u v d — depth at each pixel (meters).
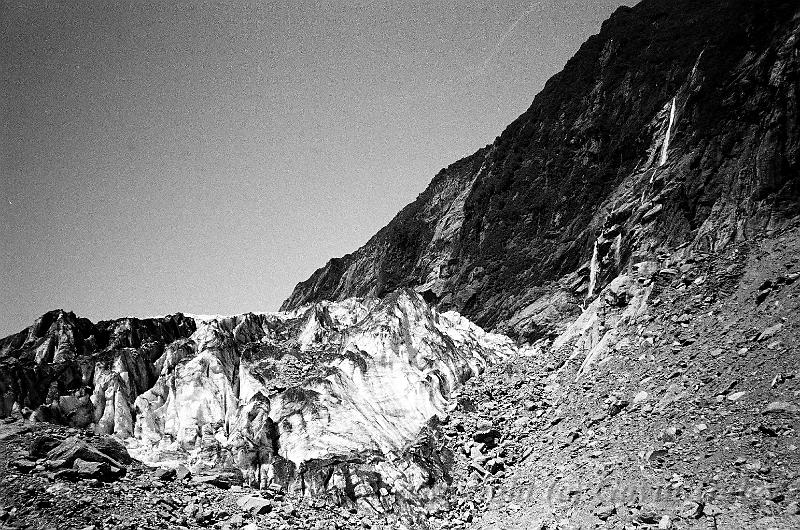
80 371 36.25
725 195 40.06
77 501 23.42
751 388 26.42
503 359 41.94
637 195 49.72
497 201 66.69
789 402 24.70
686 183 42.94
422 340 38.53
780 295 30.36
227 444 31.72
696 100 46.94
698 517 21.78
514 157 69.81
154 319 42.25
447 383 36.75
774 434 23.77
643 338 33.62
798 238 33.88
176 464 30.81
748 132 41.72
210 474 28.45
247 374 36.41
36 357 37.44
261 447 31.28
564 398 33.38
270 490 28.05
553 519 25.02
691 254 38.41
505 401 35.25
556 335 45.94
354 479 28.81
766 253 34.19
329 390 33.91
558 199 60.84
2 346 39.22
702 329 31.72
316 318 43.09
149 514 23.55
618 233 47.03
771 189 37.34
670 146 47.56
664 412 27.84
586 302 46.34
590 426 29.98
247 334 42.19
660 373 30.47
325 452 31.00
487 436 32.09
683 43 63.44
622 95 63.97
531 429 32.34
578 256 54.09
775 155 37.69
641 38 69.06
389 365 36.59
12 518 22.00
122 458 28.50
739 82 44.50
